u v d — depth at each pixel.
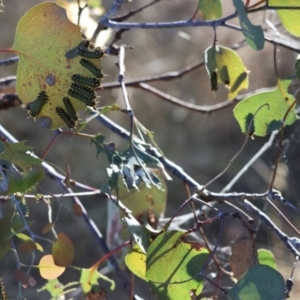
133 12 1.98
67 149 4.70
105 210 4.54
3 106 2.07
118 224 1.94
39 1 4.68
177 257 1.73
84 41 1.73
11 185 1.69
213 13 1.84
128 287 1.87
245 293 1.69
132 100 5.33
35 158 1.71
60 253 1.74
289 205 1.76
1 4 1.78
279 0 1.78
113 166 1.74
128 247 1.92
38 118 1.74
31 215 4.12
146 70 5.18
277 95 1.82
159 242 1.72
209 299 1.82
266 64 4.13
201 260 1.73
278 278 1.69
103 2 3.36
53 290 1.85
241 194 1.78
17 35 1.73
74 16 2.01
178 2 5.37
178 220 2.01
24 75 1.74
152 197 1.93
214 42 1.82
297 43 2.00
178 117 5.46
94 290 1.86
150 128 5.40
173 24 1.83
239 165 5.09
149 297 3.33
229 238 2.65
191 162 5.22
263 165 4.65
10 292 3.49
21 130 4.64
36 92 1.74
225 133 5.39
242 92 4.08
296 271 3.15
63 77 1.73
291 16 1.80
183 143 5.38
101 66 1.73
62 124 1.74
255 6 1.79
